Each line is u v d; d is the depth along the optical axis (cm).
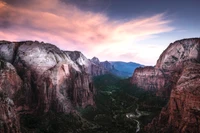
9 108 6475
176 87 8094
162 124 8244
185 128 6862
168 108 8381
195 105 6912
